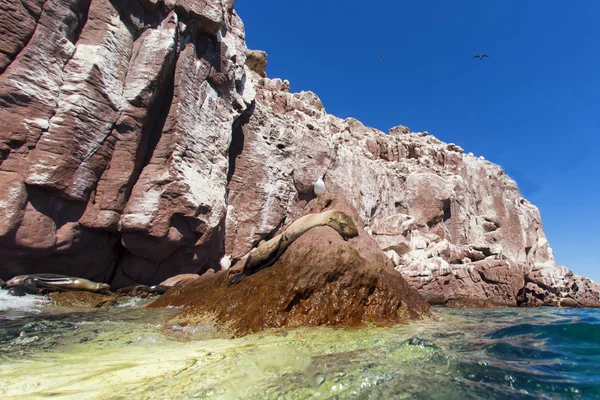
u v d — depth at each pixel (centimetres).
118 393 278
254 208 1834
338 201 866
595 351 421
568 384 295
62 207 1072
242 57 1884
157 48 1310
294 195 2100
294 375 312
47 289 961
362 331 500
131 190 1255
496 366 345
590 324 655
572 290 1577
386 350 391
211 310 626
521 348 434
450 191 2805
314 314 552
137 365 355
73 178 1075
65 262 1107
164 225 1261
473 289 1576
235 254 1698
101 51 1171
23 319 665
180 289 945
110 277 1266
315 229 680
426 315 671
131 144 1236
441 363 347
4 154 959
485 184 3303
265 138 2009
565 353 411
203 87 1549
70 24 1118
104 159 1170
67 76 1098
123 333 529
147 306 882
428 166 3020
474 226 2942
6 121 960
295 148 2147
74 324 606
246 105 1884
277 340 450
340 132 2833
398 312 607
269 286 600
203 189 1421
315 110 2645
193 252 1402
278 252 715
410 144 3222
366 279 604
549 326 626
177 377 314
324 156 2292
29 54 1010
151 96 1285
